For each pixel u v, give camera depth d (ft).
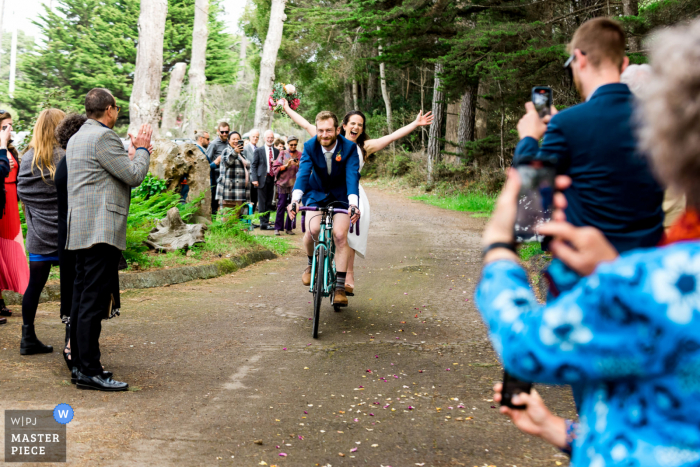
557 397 13.15
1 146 16.47
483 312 4.00
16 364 14.57
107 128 13.32
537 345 3.57
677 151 3.38
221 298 22.79
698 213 3.56
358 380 14.23
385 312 21.33
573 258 4.04
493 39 43.62
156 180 31.83
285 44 126.31
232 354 16.11
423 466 9.82
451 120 90.89
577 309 3.46
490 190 74.84
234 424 11.45
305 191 19.88
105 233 12.87
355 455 10.21
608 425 3.64
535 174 4.29
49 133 15.21
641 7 37.09
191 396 12.92
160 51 52.90
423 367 15.29
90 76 157.89
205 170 35.01
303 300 23.02
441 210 66.18
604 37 6.68
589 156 6.34
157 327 18.45
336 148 18.95
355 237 20.68
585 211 6.41
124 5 161.07
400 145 119.55
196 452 10.18
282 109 23.52
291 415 12.00
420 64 56.59
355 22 53.93
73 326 13.26
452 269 29.78
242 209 38.09
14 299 20.34
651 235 6.25
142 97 52.44
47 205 15.20
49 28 156.46
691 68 3.31
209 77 166.91
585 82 6.82
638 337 3.34
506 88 49.42
